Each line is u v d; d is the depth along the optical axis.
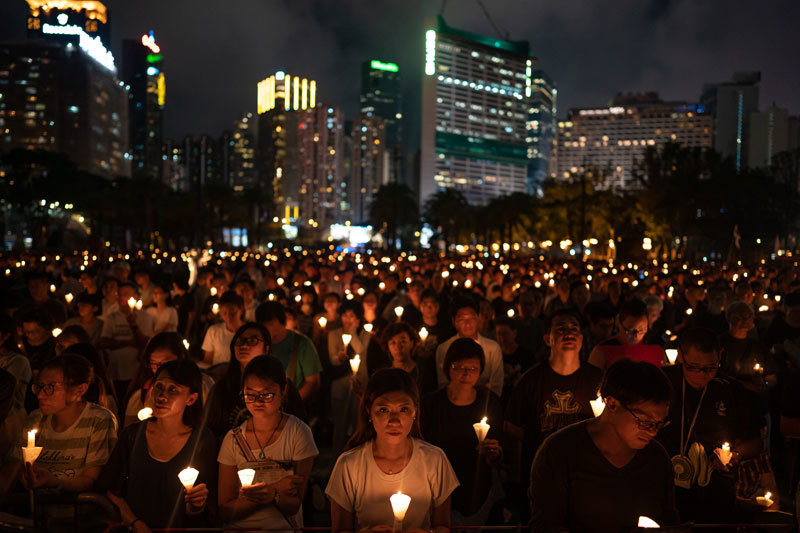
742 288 9.53
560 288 10.68
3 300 8.65
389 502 3.22
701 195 53.91
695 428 4.00
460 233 109.88
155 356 4.99
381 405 3.13
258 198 107.94
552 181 72.06
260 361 3.75
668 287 14.33
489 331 8.20
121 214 87.00
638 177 62.19
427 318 8.00
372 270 20.11
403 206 105.94
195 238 95.50
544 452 2.89
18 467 4.07
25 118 171.50
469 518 4.42
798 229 70.00
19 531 3.55
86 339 5.93
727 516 3.91
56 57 172.50
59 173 94.81
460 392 4.58
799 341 6.67
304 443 3.81
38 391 3.99
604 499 2.78
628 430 2.67
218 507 3.75
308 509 4.67
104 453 4.15
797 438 4.89
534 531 2.87
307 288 10.38
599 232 61.72
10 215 105.56
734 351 6.13
